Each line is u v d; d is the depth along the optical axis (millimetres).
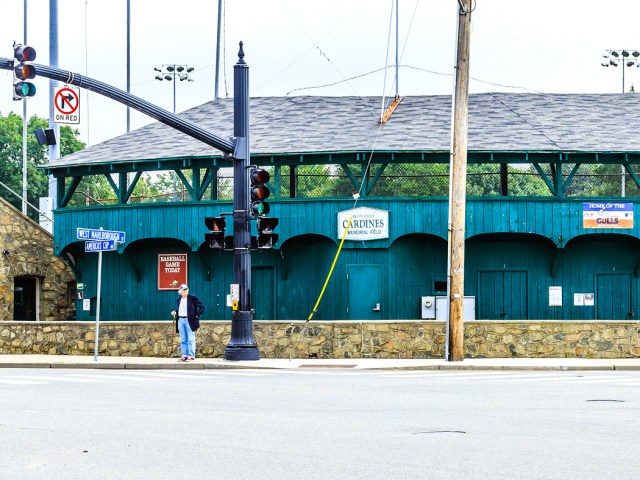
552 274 38938
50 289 45625
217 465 12023
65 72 25797
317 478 11227
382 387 21828
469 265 38938
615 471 11523
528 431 14664
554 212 37781
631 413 16844
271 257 39625
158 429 14953
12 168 97375
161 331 32594
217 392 20594
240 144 30141
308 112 42719
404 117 41250
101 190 101500
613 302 38938
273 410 17359
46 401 18781
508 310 38906
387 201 37875
